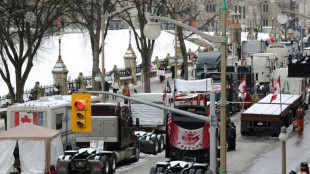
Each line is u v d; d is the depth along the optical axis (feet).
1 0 333.01
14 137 224.94
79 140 245.86
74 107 165.07
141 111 297.33
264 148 286.87
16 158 235.81
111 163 227.61
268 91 473.67
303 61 209.77
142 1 479.00
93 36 414.00
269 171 234.58
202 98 339.98
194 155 246.47
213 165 178.91
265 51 646.33
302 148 285.23
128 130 252.01
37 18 344.69
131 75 543.80
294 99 370.94
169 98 309.22
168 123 245.86
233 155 270.05
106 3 405.59
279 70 424.05
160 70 553.23
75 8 405.39
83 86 469.16
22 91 351.25
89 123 165.68
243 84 377.91
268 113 319.06
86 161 219.82
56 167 219.61
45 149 224.94
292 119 354.95
